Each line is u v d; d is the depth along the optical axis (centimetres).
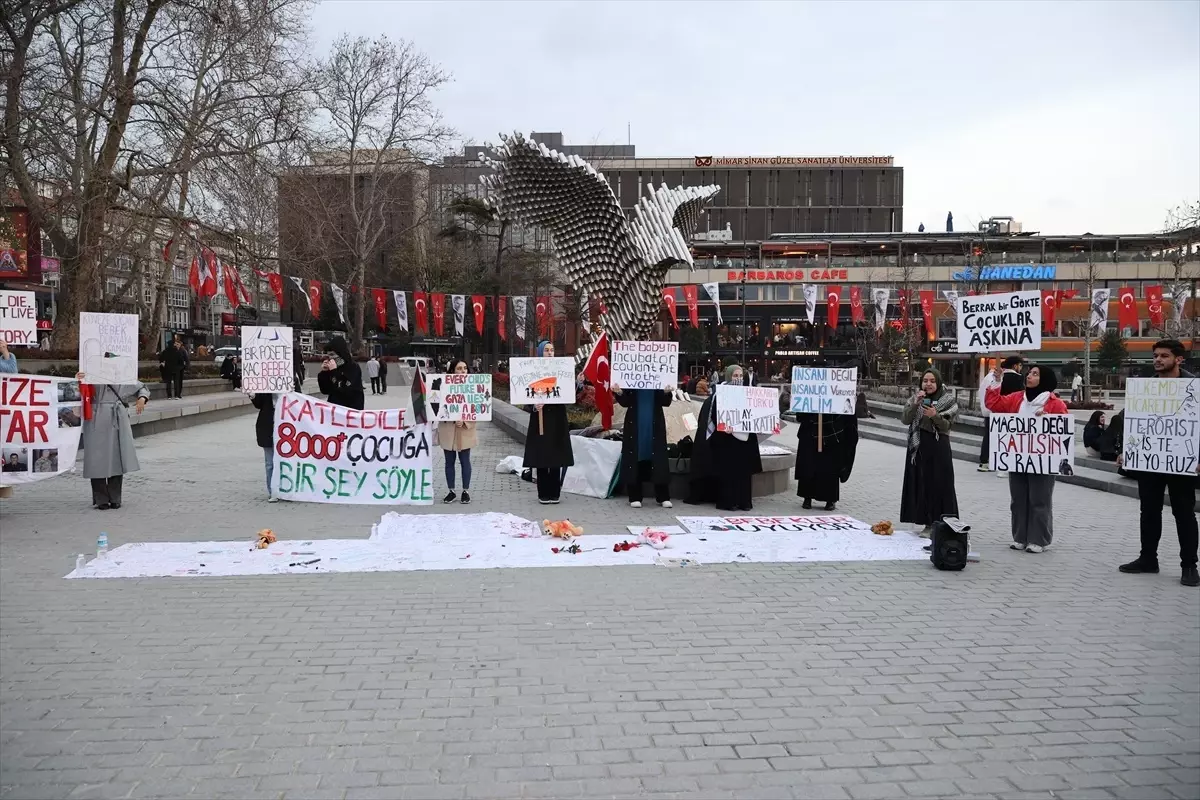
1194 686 428
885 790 319
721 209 8175
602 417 1129
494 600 559
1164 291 4578
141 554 669
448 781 321
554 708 390
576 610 541
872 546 737
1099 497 1093
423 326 3005
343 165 3966
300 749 346
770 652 469
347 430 914
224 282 2366
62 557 663
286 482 921
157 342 2889
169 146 2202
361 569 632
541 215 1157
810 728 372
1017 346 819
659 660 454
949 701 404
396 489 916
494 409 2152
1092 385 5106
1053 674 442
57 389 823
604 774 328
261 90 2281
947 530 664
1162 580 642
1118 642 494
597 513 878
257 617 518
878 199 8244
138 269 2438
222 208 2277
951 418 746
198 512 859
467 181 4681
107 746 346
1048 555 728
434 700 397
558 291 4562
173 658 448
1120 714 392
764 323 5925
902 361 4459
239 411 2294
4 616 515
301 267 2489
